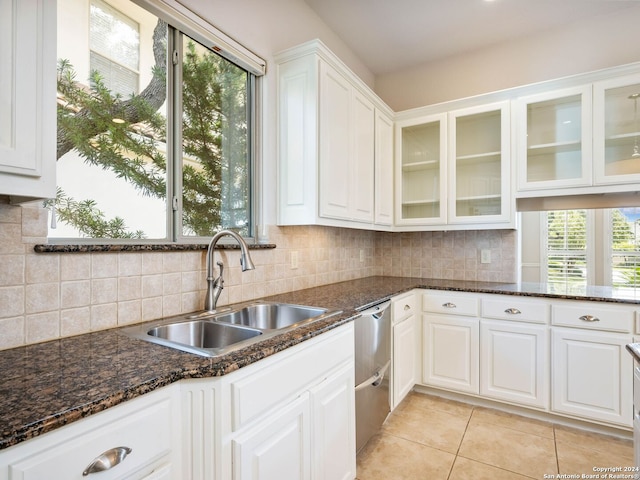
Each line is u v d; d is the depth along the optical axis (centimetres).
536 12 246
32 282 108
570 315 211
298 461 121
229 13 180
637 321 194
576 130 237
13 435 58
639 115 221
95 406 69
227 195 188
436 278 304
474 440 201
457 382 247
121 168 138
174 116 157
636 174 214
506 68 284
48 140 87
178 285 151
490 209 267
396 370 224
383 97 338
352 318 153
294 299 192
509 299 229
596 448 192
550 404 217
